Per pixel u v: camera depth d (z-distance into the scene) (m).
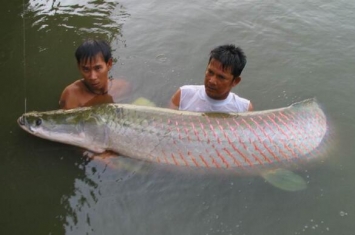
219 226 1.39
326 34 2.54
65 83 2.00
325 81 2.16
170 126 1.64
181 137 1.62
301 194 1.51
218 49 1.65
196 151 1.60
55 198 1.46
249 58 2.32
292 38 2.50
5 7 2.58
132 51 2.29
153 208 1.44
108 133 1.68
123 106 1.73
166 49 2.33
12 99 1.88
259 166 1.60
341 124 1.86
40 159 1.61
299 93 2.08
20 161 1.60
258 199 1.49
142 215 1.41
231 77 1.67
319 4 2.84
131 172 1.57
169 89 2.03
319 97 2.05
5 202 1.44
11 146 1.65
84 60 1.70
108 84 1.97
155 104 1.93
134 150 1.64
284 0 2.86
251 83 2.15
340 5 2.82
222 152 1.60
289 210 1.45
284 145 1.64
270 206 1.46
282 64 2.29
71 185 1.51
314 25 2.61
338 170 1.61
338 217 1.42
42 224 1.37
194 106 1.82
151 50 2.31
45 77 2.04
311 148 1.68
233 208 1.45
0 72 2.05
